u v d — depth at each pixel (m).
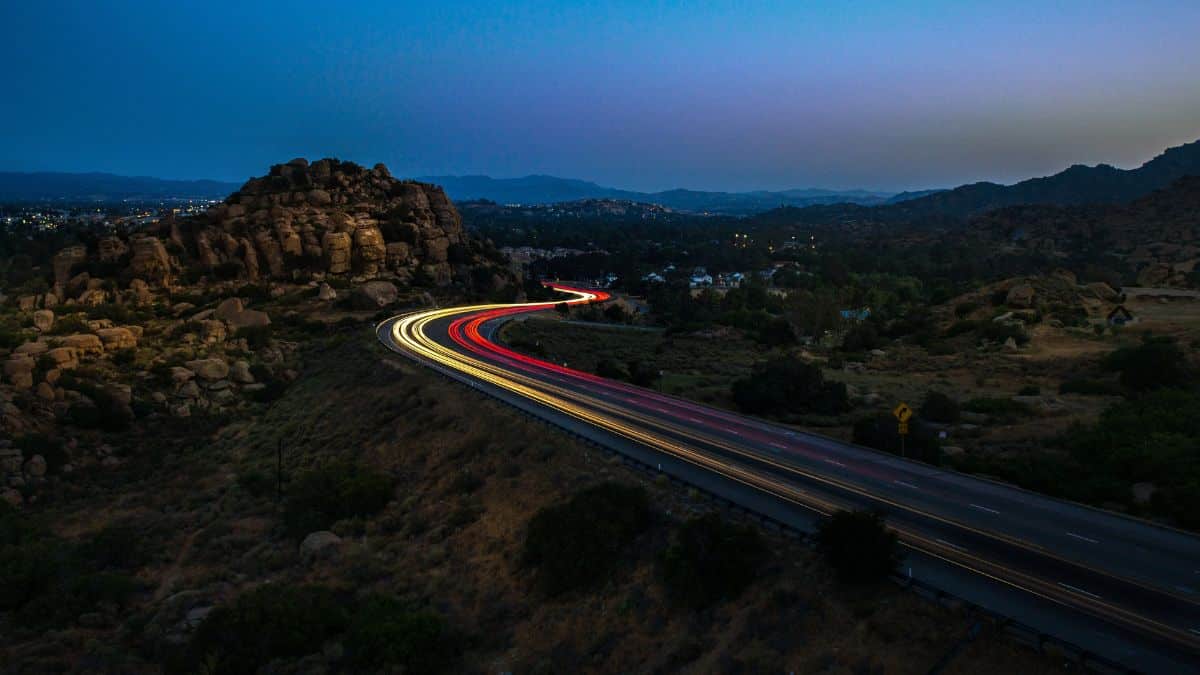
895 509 23.91
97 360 55.72
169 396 53.38
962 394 50.56
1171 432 31.56
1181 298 81.88
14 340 55.69
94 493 39.38
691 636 18.64
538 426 35.34
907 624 16.23
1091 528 22.28
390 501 33.78
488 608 23.36
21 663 21.47
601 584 22.36
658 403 42.72
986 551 20.31
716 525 20.97
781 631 17.47
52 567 27.41
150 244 89.19
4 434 41.38
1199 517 22.84
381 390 50.50
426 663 20.34
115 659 22.08
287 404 54.47
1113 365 51.16
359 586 26.39
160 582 28.92
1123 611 16.72
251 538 32.69
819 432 38.22
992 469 30.06
